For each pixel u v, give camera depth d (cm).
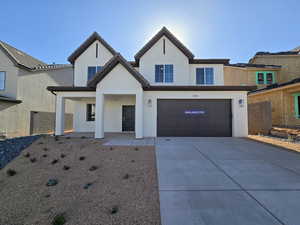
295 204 327
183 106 1145
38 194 399
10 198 388
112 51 1455
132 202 346
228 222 277
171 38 1368
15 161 630
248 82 1906
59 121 1151
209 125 1137
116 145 845
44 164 592
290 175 472
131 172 505
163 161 603
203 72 1412
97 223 286
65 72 2095
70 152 713
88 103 1491
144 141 966
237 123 1119
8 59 1490
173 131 1138
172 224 274
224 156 666
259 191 380
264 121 1266
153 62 1375
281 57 1898
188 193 375
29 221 306
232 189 391
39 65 1830
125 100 1457
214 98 1133
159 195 368
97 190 404
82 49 1466
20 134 1497
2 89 1478
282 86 1376
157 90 1138
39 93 1700
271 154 696
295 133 1036
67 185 438
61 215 308
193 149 778
